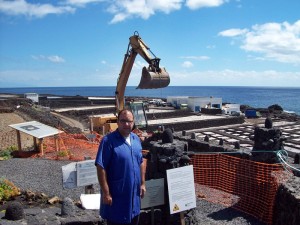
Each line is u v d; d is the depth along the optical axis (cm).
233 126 3638
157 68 2058
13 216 720
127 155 562
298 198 781
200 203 1074
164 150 746
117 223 563
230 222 934
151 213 750
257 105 12744
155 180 734
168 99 5978
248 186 1077
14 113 3747
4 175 1378
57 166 1526
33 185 1252
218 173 1246
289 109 10162
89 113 4909
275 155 1041
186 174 715
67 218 760
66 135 2328
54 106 5972
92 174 938
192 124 3488
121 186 561
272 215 919
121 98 2581
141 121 2672
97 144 2033
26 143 2292
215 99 5084
